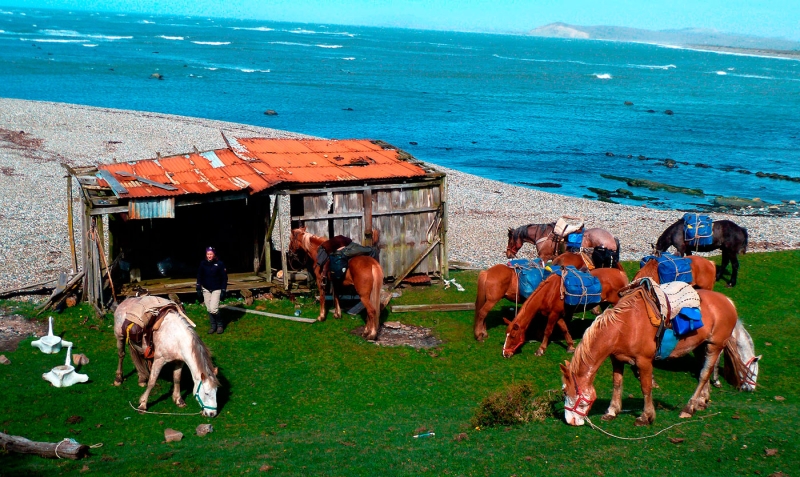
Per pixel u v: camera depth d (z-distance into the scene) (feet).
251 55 465.47
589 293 43.88
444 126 209.26
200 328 49.52
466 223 94.17
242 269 61.36
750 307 56.95
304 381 41.32
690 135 207.41
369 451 30.32
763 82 440.45
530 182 139.44
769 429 32.24
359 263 47.67
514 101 282.77
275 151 63.10
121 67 321.73
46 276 60.80
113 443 32.30
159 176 54.49
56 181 102.42
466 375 42.93
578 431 32.35
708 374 34.58
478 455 29.45
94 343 45.70
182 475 27.43
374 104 252.21
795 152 183.62
